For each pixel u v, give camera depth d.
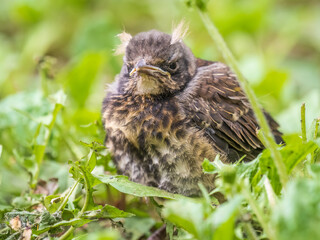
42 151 8.26
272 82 12.34
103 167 8.16
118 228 7.23
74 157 9.04
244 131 8.22
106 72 14.06
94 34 14.31
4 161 9.09
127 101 8.05
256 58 12.99
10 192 8.49
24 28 16.38
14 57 14.30
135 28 16.86
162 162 7.62
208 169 6.30
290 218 4.64
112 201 8.05
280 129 10.10
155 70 7.96
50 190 8.12
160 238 7.75
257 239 5.31
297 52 16.47
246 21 15.02
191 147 7.52
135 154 7.80
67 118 9.73
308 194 4.71
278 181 6.12
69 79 12.07
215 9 15.84
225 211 4.86
